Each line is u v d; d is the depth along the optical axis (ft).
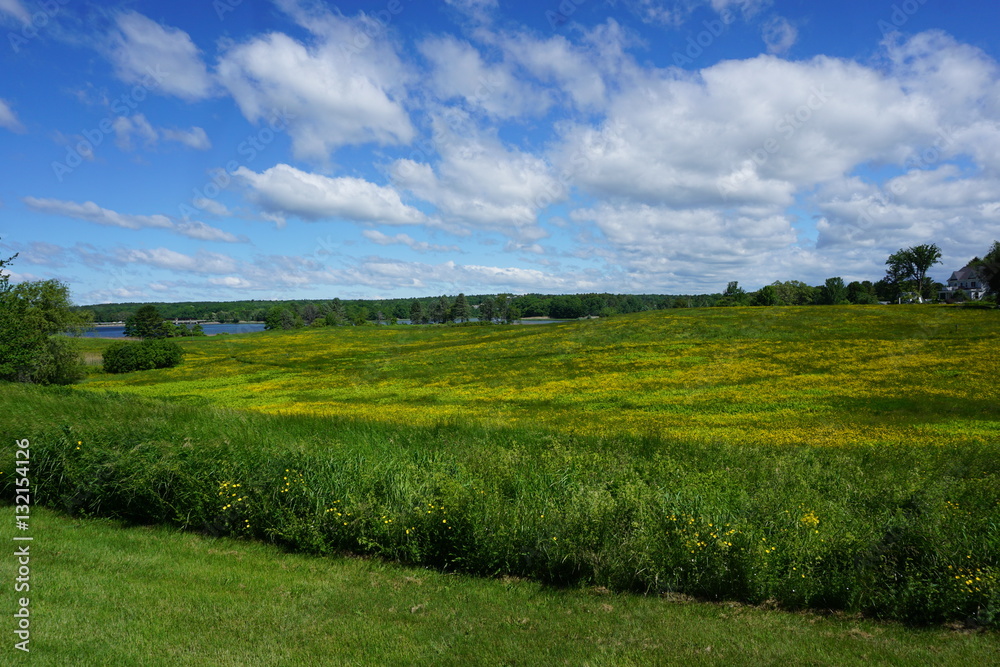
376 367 157.58
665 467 34.68
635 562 22.94
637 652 17.61
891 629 19.77
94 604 20.26
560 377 121.29
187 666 16.33
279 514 27.84
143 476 30.35
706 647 18.06
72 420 40.16
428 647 18.04
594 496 26.32
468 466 33.22
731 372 111.45
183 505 29.76
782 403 80.74
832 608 21.33
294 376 154.30
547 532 24.41
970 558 20.93
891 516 24.58
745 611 21.17
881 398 79.82
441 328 278.46
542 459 36.04
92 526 29.63
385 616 20.44
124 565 24.41
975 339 128.26
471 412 84.58
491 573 24.72
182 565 24.75
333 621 19.90
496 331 238.89
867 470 36.40
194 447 32.53
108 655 16.69
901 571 21.26
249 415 51.72
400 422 60.18
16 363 91.76
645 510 24.98
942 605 19.98
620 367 127.13
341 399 111.14
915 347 123.54
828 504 27.48
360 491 28.25
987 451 40.27
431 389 117.70
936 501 25.58
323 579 23.89
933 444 48.34
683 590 22.65
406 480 29.27
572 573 23.81
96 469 31.65
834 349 128.36
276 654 17.30
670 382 106.11
